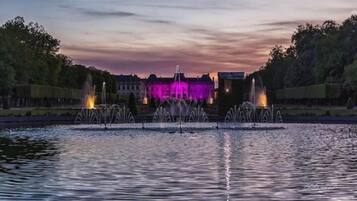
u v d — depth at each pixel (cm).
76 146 4334
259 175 2650
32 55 12650
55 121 8962
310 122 9125
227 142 4806
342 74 11812
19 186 2323
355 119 8888
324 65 12162
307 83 13875
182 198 2088
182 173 2711
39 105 13262
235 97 10719
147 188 2283
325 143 4644
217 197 2108
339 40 12350
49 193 2172
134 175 2639
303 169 2873
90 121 9488
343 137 5403
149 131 6625
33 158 3391
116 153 3738
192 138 5356
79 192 2192
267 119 9762
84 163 3122
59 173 2702
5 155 3581
